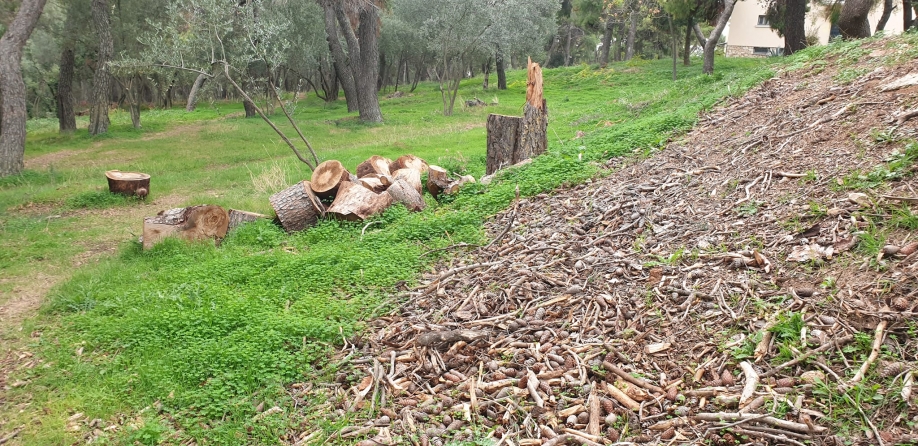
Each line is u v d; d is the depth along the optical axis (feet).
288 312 18.42
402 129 75.77
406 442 12.07
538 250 20.06
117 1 85.87
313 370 15.19
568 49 202.90
